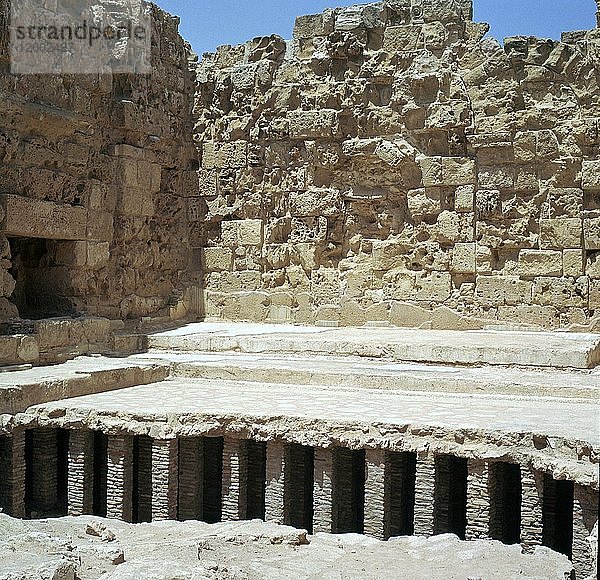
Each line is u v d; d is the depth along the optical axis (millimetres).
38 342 16125
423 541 10375
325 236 21797
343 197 21750
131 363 15852
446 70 20641
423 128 20969
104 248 19812
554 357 15148
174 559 9289
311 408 12562
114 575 8258
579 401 12992
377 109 21422
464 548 9945
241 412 12211
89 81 19297
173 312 22234
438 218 20828
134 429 12203
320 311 21609
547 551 9992
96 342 17875
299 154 21938
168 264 22469
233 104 22797
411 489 12172
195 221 23156
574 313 19609
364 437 11383
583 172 19484
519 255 20172
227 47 23203
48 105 17984
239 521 11477
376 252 21391
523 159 19984
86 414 12500
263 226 22516
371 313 21156
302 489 12312
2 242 16797
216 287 22938
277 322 22109
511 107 20156
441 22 20984
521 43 20141
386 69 21281
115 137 20531
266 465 11984
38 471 13062
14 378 13570
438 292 20781
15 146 17125
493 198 20203
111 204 20156
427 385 14172
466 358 15703
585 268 19688
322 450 11680
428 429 11203
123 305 20531
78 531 10914
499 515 11219
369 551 10000
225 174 22766
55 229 18094
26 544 9078
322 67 21938
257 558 9695
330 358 16672
